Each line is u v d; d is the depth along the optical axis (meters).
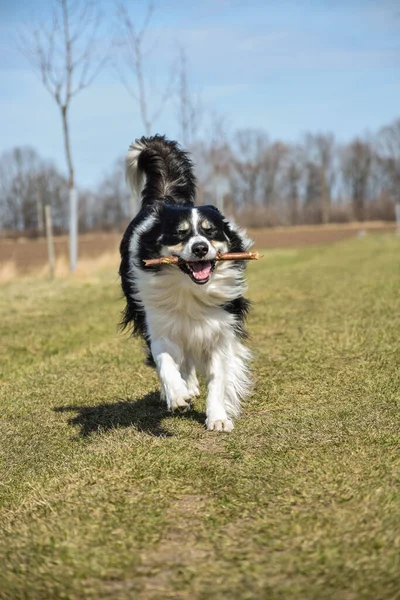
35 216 85.25
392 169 90.56
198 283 4.86
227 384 5.32
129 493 3.97
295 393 5.88
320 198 92.38
